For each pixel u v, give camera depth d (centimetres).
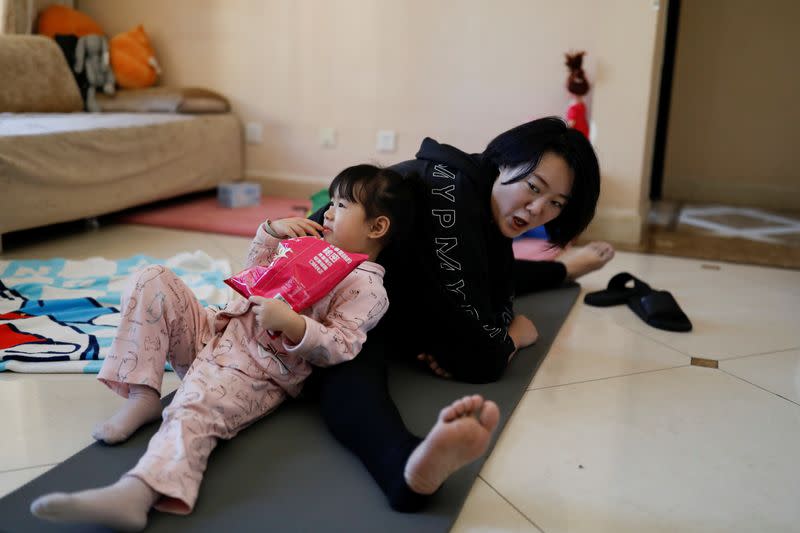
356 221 128
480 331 139
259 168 380
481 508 104
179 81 386
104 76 359
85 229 284
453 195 138
